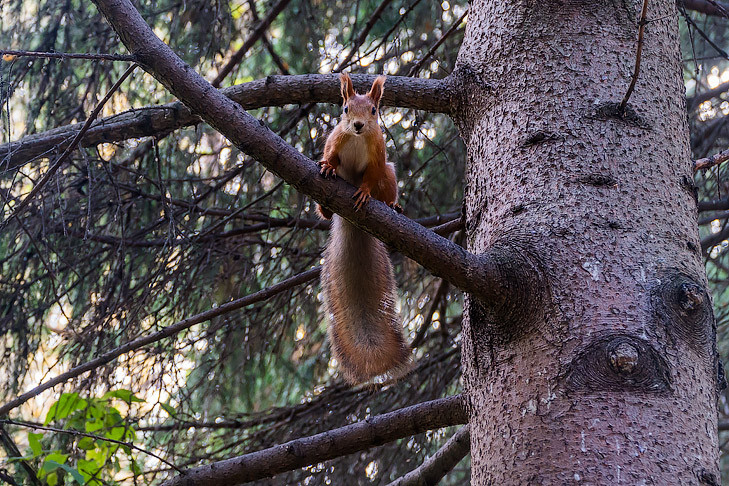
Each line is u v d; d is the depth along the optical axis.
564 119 3.77
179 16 6.58
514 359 3.39
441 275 3.42
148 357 6.09
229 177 6.61
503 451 3.28
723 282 7.55
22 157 5.21
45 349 6.57
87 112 6.61
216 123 3.59
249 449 6.50
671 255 3.43
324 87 4.70
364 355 4.33
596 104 3.77
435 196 7.31
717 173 6.80
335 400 6.86
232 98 4.76
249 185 6.76
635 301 3.29
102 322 6.02
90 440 5.02
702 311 3.31
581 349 3.23
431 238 3.40
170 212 5.31
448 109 4.37
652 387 3.12
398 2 7.42
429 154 7.42
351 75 4.72
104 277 6.35
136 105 6.75
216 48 6.43
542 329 3.35
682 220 3.57
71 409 5.06
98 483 4.99
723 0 7.53
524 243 3.50
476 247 3.88
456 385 7.07
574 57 3.91
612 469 2.99
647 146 3.68
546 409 3.21
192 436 6.54
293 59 7.12
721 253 7.25
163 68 3.65
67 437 5.95
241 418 6.94
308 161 3.54
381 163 4.41
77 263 6.32
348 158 4.45
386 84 4.43
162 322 6.40
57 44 6.51
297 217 6.30
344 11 7.55
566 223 3.51
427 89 4.37
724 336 7.98
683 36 8.02
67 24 6.47
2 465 5.04
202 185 6.86
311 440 4.41
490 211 3.82
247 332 6.77
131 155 6.70
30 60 6.38
